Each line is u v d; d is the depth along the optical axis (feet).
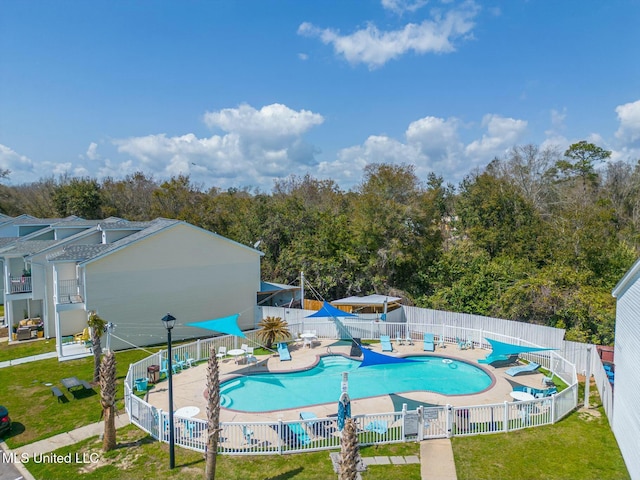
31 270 103.45
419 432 52.70
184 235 104.63
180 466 46.52
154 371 73.56
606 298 96.58
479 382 77.87
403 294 132.87
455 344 97.66
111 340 94.68
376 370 83.97
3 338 104.37
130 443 52.19
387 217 136.98
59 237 127.34
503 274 115.44
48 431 56.80
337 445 50.57
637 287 45.42
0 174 253.03
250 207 183.01
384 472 45.37
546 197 191.31
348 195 204.74
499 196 159.02
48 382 74.95
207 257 108.58
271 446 50.37
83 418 60.44
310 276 142.20
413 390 71.61
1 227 157.69
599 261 117.08
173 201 220.64
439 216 158.10
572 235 124.77
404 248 139.13
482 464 47.19
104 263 93.15
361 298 110.52
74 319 106.63
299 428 50.49
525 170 193.77
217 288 110.52
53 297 104.27
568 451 50.29
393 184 144.15
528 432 55.01
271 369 80.74
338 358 90.12
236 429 50.88
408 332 100.01
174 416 51.93
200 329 107.45
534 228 149.28
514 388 71.87
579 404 65.05
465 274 126.62
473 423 55.01
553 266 113.91
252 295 117.19
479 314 111.24
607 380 60.95
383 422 52.39
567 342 82.58
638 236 150.71
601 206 178.60
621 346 52.49
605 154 195.83
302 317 107.55
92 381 75.25
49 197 249.55
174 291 103.50
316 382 77.25
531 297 102.94
